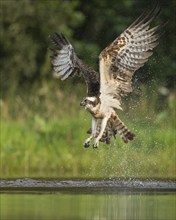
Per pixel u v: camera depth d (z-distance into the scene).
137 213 12.42
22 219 11.73
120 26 30.25
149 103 24.08
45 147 21.41
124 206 13.05
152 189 15.30
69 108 23.77
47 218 11.83
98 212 12.46
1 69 29.64
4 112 23.28
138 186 15.72
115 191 14.93
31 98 24.59
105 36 30.52
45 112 23.77
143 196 14.23
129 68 14.34
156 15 14.35
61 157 20.94
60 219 11.76
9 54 29.83
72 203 13.26
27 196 14.07
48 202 13.35
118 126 14.46
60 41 14.14
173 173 19.62
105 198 13.92
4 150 20.98
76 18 30.44
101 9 30.91
